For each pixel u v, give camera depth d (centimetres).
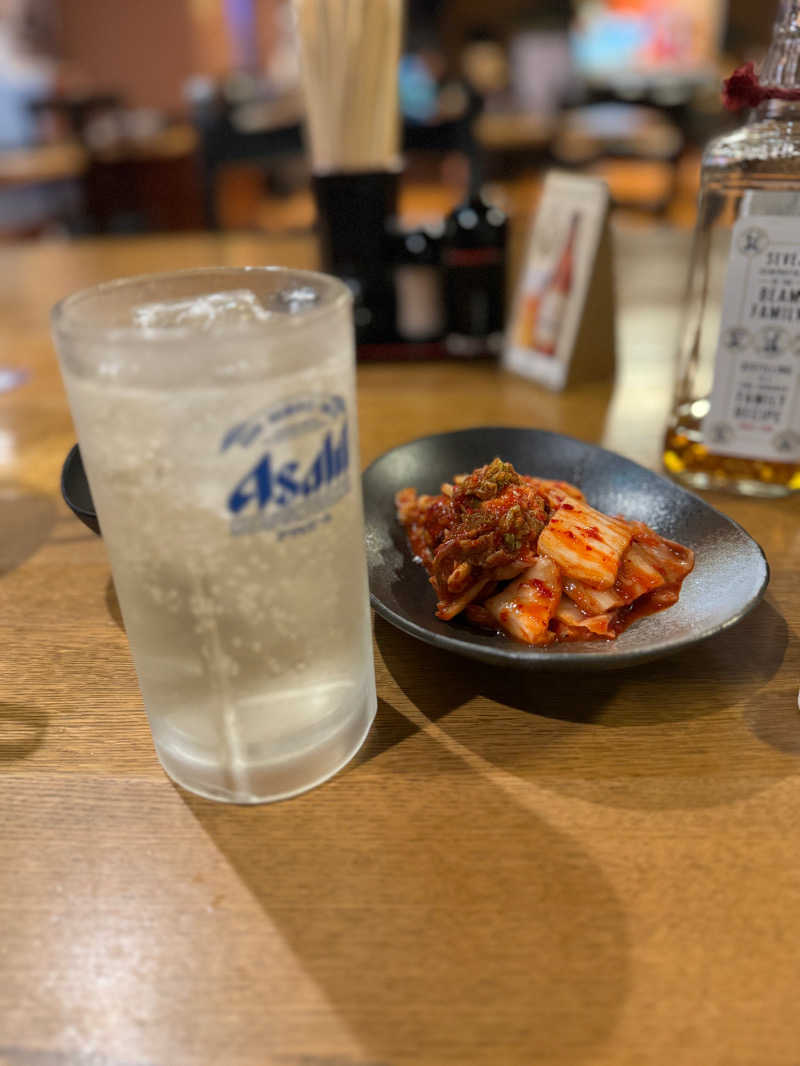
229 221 139
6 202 180
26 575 33
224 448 17
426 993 17
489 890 19
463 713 25
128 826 21
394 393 51
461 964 17
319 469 18
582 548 26
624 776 22
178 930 18
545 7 261
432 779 22
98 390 17
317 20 49
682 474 39
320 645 20
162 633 19
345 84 50
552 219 50
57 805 22
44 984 17
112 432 17
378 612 25
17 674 27
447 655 27
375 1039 16
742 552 27
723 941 18
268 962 18
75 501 30
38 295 69
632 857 20
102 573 33
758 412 36
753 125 34
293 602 19
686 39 259
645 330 58
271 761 21
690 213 137
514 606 25
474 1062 16
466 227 52
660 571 27
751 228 33
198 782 21
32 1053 16
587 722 24
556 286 50
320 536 19
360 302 55
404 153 111
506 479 27
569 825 21
